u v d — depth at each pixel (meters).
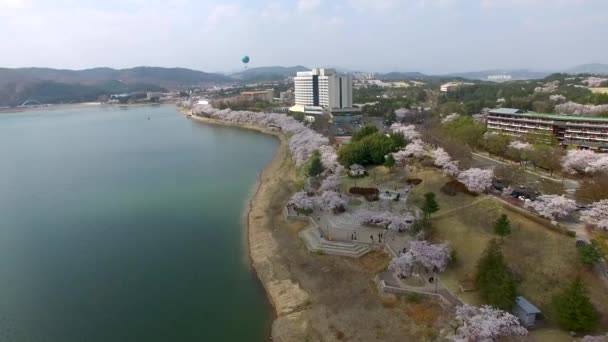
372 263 84.56
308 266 86.62
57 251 100.12
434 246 78.06
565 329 59.00
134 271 89.69
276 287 81.25
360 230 98.00
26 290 83.12
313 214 108.75
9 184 159.00
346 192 121.44
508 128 179.62
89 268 91.50
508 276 64.06
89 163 191.38
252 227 110.25
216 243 102.50
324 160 146.25
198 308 75.81
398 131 171.75
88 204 133.38
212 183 153.12
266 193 135.75
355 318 68.81
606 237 76.19
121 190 147.38
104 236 108.38
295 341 65.31
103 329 70.25
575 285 58.81
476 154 153.12
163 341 66.75
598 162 116.12
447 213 97.56
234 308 75.69
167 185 152.12
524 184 109.62
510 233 81.62
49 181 161.62
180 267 91.00
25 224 117.94
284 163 173.50
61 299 79.62
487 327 56.16
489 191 105.69
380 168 138.62
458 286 71.94
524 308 61.47
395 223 93.44
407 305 70.00
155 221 117.56
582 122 152.75
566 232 78.94
